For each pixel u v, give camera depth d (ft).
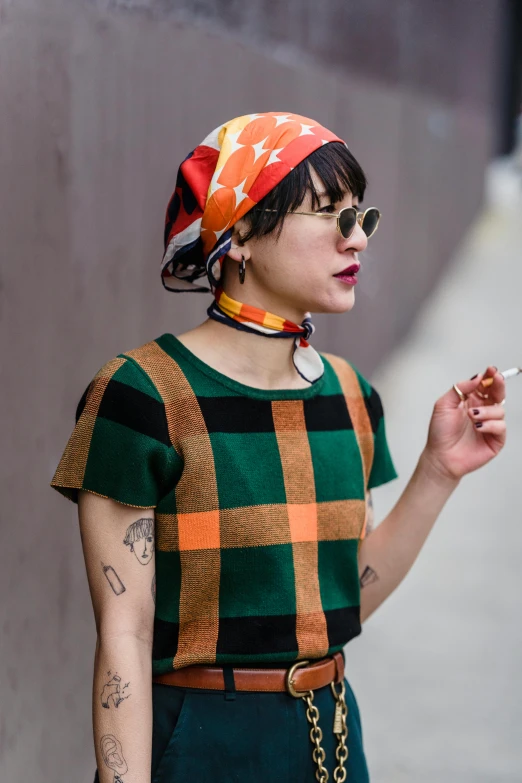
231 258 10.38
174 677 10.02
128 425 9.70
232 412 10.14
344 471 10.80
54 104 14.39
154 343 10.36
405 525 11.82
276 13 29.01
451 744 21.06
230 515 9.86
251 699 9.95
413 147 55.77
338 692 10.62
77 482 9.80
